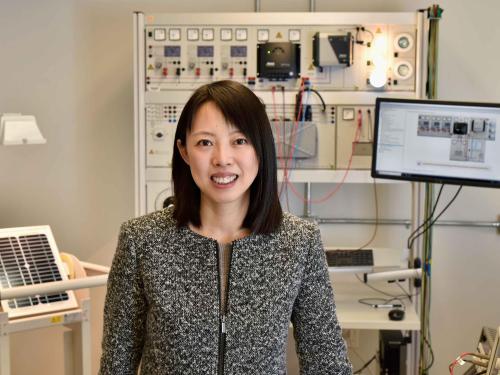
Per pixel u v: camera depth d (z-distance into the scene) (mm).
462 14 3465
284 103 3184
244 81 3188
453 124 2807
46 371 3648
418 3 3467
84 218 3605
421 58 3156
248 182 1384
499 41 3473
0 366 2590
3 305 2668
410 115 2848
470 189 3535
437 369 3635
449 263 3584
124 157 3580
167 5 3508
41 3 3502
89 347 2807
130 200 3596
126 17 3518
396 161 2895
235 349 1374
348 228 3578
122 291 1423
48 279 2824
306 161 3203
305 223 1487
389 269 3225
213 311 1377
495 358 1966
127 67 3539
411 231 3396
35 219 3592
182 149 1424
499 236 3561
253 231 1423
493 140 2777
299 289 1462
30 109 3541
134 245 1416
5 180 3561
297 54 3158
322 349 1467
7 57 3512
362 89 3180
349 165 3193
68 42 3523
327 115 3188
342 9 3480
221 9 3498
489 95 3494
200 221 1449
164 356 1370
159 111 3199
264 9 3494
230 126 1357
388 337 3248
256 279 1404
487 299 3592
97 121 3564
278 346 1403
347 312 2979
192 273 1395
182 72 3191
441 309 3611
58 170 3578
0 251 2832
